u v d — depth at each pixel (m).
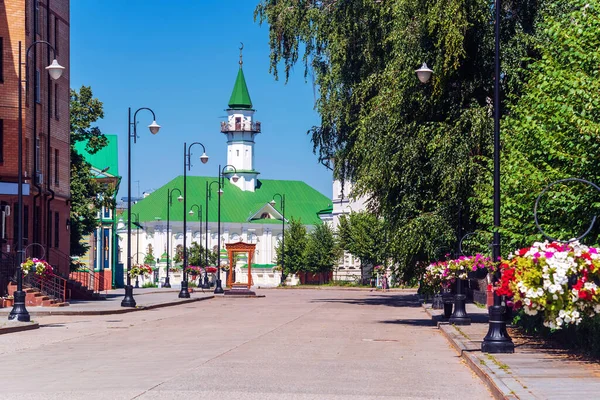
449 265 32.47
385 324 35.06
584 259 16.98
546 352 20.42
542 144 22.31
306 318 39.34
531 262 17.25
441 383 16.27
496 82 21.97
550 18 23.73
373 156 39.12
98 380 16.47
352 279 124.31
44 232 53.75
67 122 60.25
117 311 43.88
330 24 47.94
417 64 36.19
